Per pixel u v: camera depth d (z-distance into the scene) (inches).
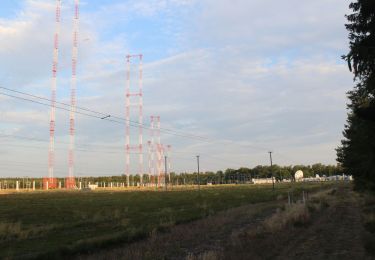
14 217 1357.0
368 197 1599.4
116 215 1318.9
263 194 2874.0
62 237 887.7
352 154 1764.3
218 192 3378.4
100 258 627.5
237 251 626.2
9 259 627.5
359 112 879.7
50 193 4023.1
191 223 1088.2
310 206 1358.3
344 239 724.7
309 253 607.8
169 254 654.5
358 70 765.9
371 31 762.2
